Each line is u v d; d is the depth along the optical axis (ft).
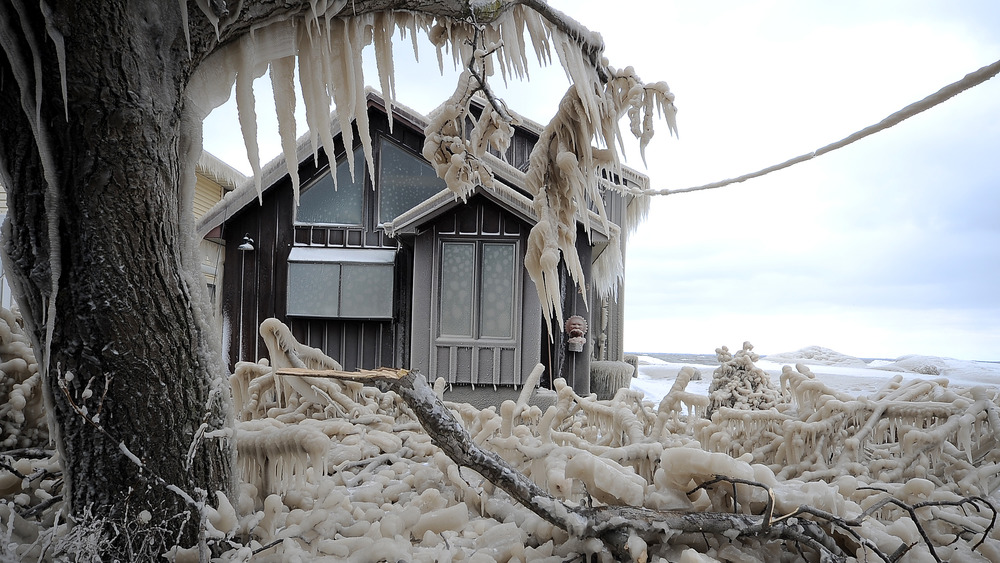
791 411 10.23
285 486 6.48
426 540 5.41
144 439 4.57
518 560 4.95
